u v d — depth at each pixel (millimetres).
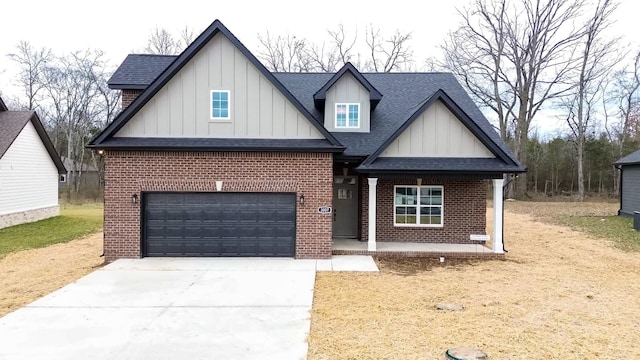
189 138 12000
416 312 7520
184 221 12047
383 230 14211
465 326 6805
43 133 21219
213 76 12023
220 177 11906
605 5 32062
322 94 14133
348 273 10453
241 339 6223
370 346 5977
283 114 12094
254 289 8922
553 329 6699
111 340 6168
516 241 15680
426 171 12258
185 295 8469
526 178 40469
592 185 42750
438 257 12438
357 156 12984
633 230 18125
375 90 14148
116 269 10656
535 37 34156
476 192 14109
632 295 8703
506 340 6227
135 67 14602
